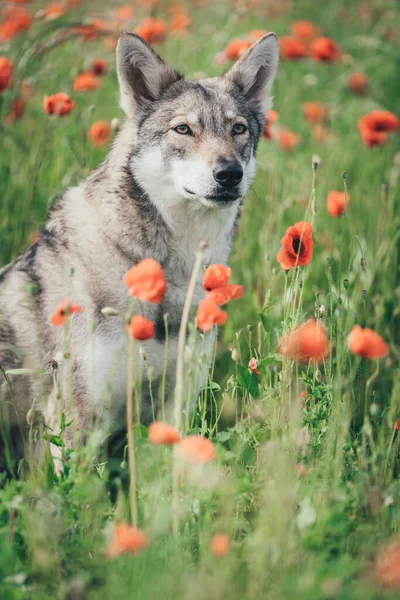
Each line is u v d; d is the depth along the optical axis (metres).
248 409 6.23
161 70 7.82
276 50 8.33
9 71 9.35
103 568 4.98
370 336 5.37
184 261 7.43
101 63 10.71
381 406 8.05
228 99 7.85
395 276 9.88
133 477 5.31
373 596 4.76
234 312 9.59
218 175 7.14
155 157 7.36
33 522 5.08
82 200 7.57
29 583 5.14
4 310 7.52
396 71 16.56
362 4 20.14
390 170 12.37
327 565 4.92
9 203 10.41
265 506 5.46
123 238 7.20
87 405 7.02
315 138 12.94
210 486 5.51
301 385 7.44
